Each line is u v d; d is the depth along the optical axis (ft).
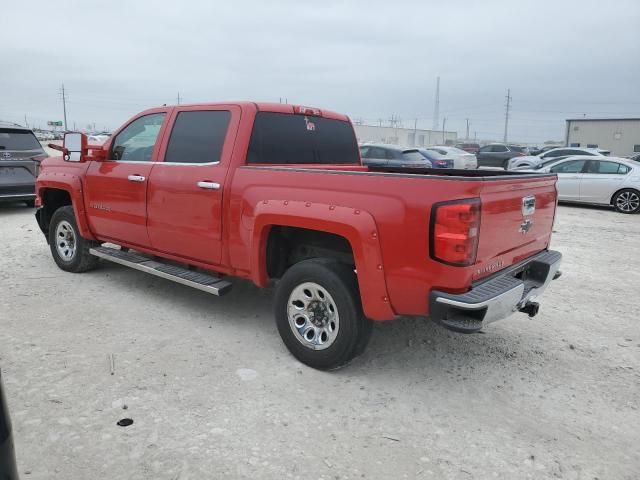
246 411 10.78
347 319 11.80
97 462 9.02
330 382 12.16
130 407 10.77
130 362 12.80
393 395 11.69
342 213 11.30
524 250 12.94
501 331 15.75
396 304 11.13
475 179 9.97
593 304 18.63
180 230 15.23
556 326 16.34
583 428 10.67
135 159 16.97
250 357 13.32
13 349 13.33
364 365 13.12
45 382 11.68
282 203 12.35
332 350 12.10
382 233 10.85
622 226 36.60
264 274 13.34
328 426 10.38
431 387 12.14
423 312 10.89
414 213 10.46
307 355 12.61
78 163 19.06
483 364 13.43
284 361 13.14
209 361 13.01
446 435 10.24
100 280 19.43
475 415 11.02
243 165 13.92
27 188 34.35
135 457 9.18
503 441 10.10
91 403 10.86
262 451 9.49
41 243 25.68
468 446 9.90
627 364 13.73
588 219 39.81
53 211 21.80
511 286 10.93
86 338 14.17
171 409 10.75
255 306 17.10
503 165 96.63
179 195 15.01
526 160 80.23
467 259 10.16
